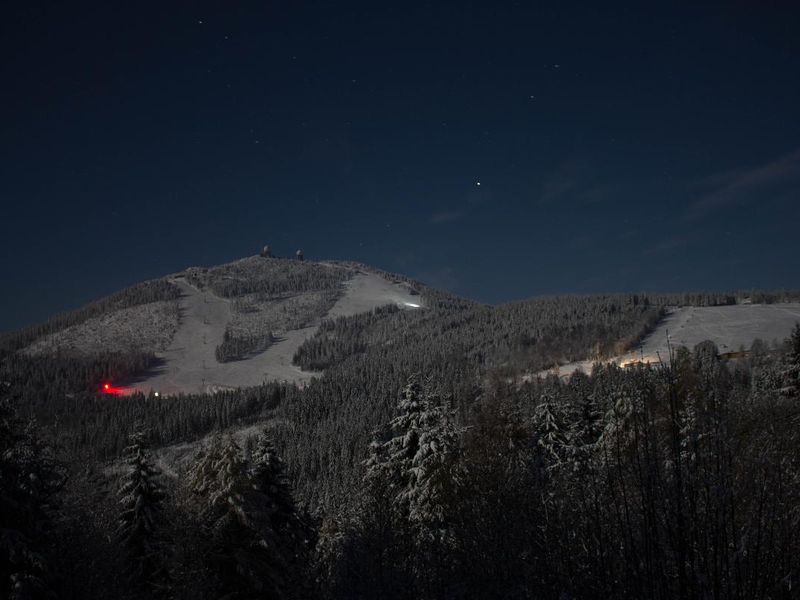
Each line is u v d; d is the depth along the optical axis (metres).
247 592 25.12
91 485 34.47
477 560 9.65
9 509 21.17
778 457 5.42
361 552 17.73
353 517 30.78
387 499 23.30
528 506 9.09
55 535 23.91
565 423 34.53
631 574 5.81
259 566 25.22
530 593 7.82
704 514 5.50
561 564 7.12
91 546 27.56
